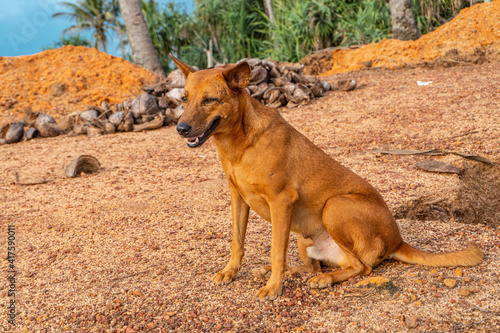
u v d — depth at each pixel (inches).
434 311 114.1
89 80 535.2
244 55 928.3
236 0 898.7
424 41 567.2
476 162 247.4
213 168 287.7
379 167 253.1
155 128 419.8
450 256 134.0
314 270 148.0
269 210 136.9
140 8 665.0
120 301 134.0
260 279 143.6
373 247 133.6
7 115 465.7
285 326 116.2
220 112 122.3
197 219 201.6
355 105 400.8
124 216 209.8
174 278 147.3
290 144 133.6
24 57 553.9
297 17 751.7
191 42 1039.0
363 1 713.6
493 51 515.5
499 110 319.3
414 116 342.3
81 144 385.1
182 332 117.0
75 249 175.2
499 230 167.8
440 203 205.6
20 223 206.7
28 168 316.8
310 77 453.7
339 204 132.6
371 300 123.4
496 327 104.7
